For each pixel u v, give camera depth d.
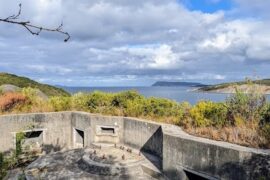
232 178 6.00
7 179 8.31
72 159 9.63
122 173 8.27
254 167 5.60
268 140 6.41
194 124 8.51
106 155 9.30
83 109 13.04
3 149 10.82
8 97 12.91
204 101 9.12
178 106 11.52
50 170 8.67
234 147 6.08
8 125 10.93
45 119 11.80
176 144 7.44
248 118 7.79
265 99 7.85
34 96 14.11
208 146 6.53
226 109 8.23
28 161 10.84
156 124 9.41
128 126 10.79
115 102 12.98
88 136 11.59
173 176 7.54
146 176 8.21
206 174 6.58
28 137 11.78
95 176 8.17
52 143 11.98
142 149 10.05
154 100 11.85
